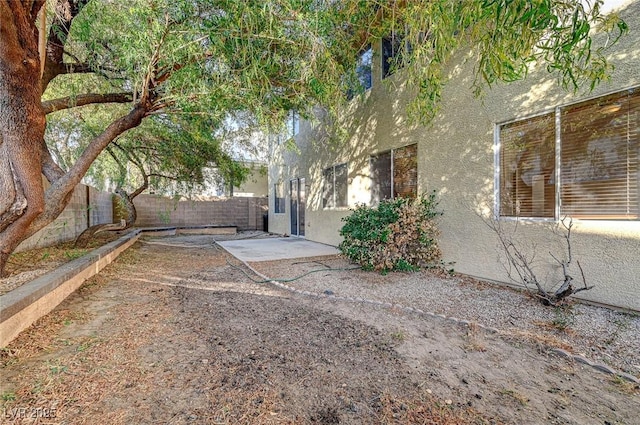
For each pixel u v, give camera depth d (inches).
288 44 159.8
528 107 173.8
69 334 120.4
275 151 576.4
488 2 86.9
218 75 161.9
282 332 125.6
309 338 120.0
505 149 188.2
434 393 85.8
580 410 78.9
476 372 96.6
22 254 207.6
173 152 380.2
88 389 85.1
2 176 146.8
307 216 449.7
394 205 235.6
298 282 206.2
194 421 73.8
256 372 95.3
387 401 82.2
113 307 153.8
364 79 312.3
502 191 189.9
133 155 395.9
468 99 206.2
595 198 150.3
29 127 150.3
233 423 73.5
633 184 138.3
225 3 136.3
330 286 195.6
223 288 194.1
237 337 120.5
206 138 309.4
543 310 147.3
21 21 138.9
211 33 141.3
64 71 214.8
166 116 291.0
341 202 361.4
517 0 75.3
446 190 223.0
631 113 138.6
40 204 156.1
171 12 138.9
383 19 198.2
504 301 161.3
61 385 86.5
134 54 150.3
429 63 143.5
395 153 276.1
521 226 178.1
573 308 147.3
